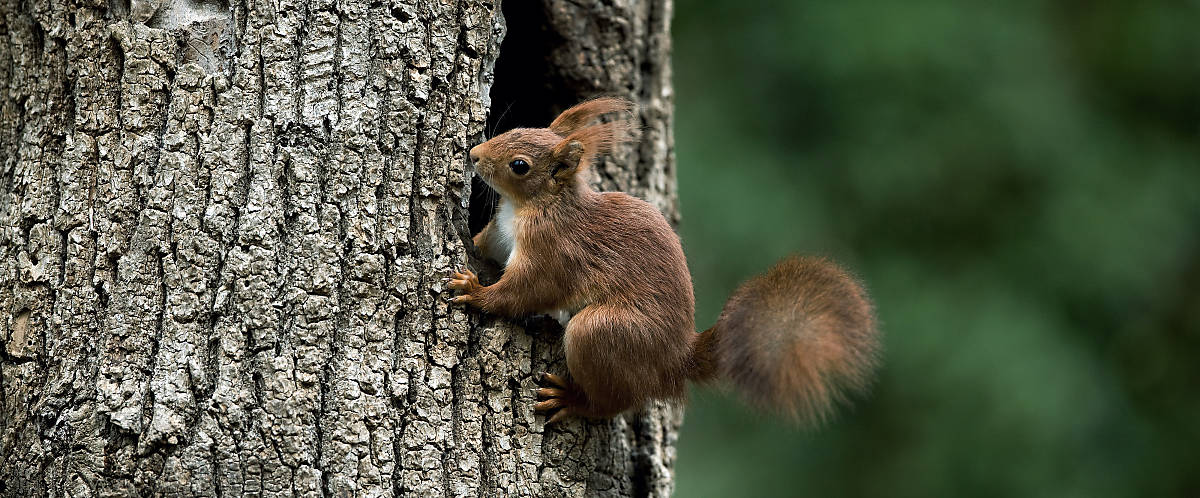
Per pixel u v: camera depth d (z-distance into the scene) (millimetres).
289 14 6738
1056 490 13555
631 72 9055
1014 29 14906
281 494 6320
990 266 14375
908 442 14219
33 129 6910
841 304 7297
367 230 6664
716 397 7441
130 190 6598
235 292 6469
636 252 7188
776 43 14930
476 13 7160
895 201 14602
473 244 7348
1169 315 15508
